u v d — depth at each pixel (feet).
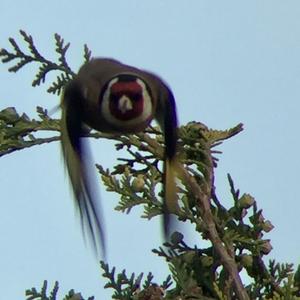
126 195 29.12
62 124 30.60
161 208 28.99
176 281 26.71
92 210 28.27
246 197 28.71
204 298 26.63
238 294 25.66
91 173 29.55
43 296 27.58
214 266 27.63
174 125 31.42
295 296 26.63
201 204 27.81
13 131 31.22
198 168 30.01
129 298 27.27
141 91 31.32
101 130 31.22
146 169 30.78
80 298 26.68
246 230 28.66
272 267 28.22
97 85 31.22
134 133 31.07
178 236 28.07
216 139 30.96
